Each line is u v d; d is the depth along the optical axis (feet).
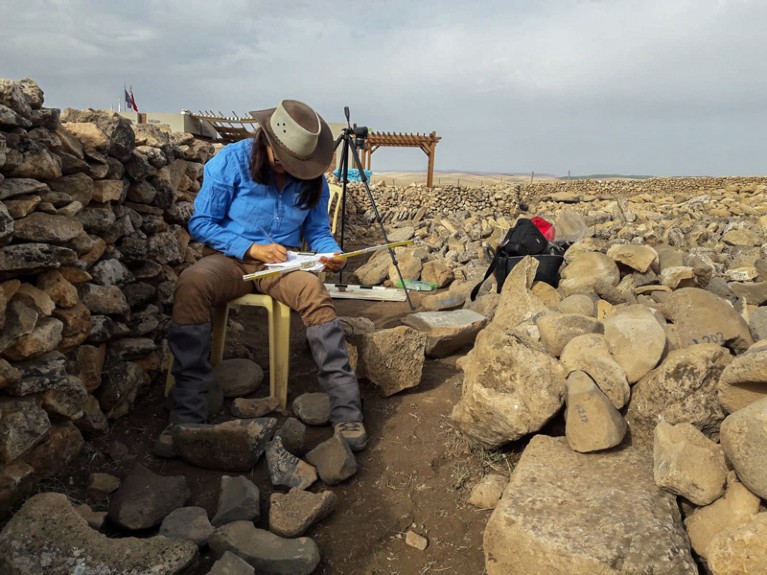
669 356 7.91
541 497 6.62
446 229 36.19
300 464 7.98
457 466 8.51
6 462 6.60
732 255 22.35
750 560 5.28
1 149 6.79
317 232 10.68
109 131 9.48
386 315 15.87
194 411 8.75
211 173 9.54
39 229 7.45
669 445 6.76
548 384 8.07
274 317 9.66
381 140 59.57
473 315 13.10
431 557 6.97
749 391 6.86
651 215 41.57
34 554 5.88
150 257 11.09
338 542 7.12
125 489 7.33
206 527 6.83
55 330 7.45
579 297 12.50
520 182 65.92
